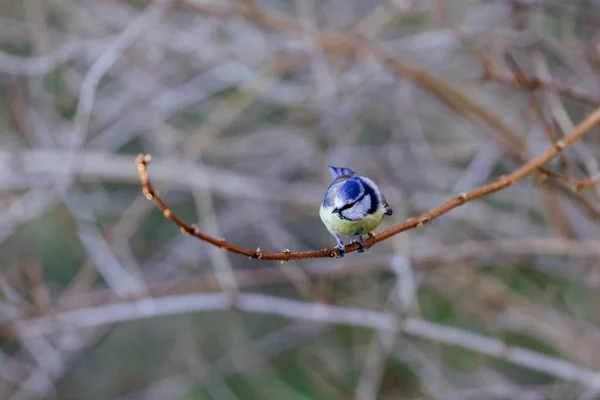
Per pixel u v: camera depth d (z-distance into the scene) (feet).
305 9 39.52
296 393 44.68
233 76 43.98
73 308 35.19
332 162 43.06
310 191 43.62
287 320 50.14
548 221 39.40
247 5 36.63
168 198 50.90
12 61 38.93
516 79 27.63
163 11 35.78
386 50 36.55
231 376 48.11
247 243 49.29
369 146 45.57
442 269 39.22
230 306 33.94
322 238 49.34
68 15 44.39
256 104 48.88
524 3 33.83
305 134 44.83
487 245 34.22
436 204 41.01
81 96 35.19
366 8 48.80
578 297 43.09
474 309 40.45
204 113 49.57
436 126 47.21
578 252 32.71
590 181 22.38
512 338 44.80
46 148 41.22
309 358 45.03
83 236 38.65
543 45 35.60
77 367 50.11
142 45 40.45
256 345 46.24
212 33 44.70
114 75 45.44
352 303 41.09
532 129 35.50
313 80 44.21
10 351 43.98
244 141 46.37
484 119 33.45
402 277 35.09
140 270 44.01
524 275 44.01
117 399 47.14
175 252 43.73
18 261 40.60
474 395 37.88
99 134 46.70
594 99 28.32
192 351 46.09
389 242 39.88
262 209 43.73
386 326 33.06
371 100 45.19
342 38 36.86
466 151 43.62
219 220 46.73
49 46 43.09
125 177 41.27
